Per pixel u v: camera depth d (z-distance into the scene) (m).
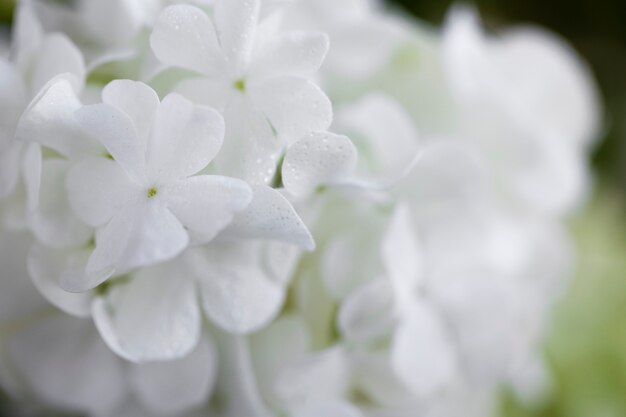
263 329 0.19
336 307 0.19
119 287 0.18
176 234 0.16
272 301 0.18
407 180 0.20
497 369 0.21
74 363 0.19
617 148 0.30
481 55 0.22
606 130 0.30
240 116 0.17
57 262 0.17
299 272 0.19
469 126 0.22
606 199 0.29
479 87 0.22
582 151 0.26
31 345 0.19
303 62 0.17
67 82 0.16
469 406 0.23
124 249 0.16
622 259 0.28
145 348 0.18
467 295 0.20
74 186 0.17
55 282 0.17
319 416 0.19
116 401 0.20
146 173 0.16
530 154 0.22
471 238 0.20
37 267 0.17
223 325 0.18
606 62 0.31
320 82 0.20
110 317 0.18
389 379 0.20
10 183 0.17
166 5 0.18
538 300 0.23
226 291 0.18
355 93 0.21
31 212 0.17
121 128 0.16
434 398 0.21
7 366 0.20
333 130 0.19
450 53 0.21
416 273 0.20
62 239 0.17
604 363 0.27
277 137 0.17
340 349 0.19
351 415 0.19
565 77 0.24
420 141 0.22
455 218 0.20
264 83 0.17
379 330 0.19
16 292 0.19
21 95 0.17
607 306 0.27
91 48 0.18
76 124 0.17
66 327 0.19
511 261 0.22
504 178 0.23
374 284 0.19
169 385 0.19
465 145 0.21
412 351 0.20
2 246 0.18
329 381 0.20
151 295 0.18
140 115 0.16
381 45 0.21
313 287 0.19
